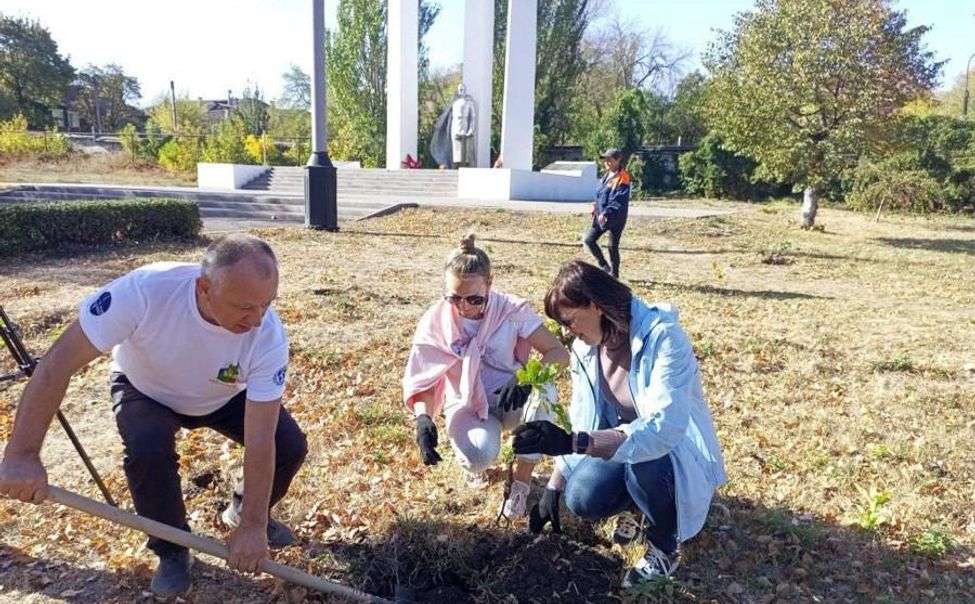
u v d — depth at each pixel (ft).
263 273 7.49
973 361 21.81
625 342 9.84
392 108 91.56
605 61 173.88
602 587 10.11
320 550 10.81
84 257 33.76
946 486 13.42
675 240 50.03
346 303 25.71
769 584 10.14
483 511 11.90
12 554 10.52
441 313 11.57
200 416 9.64
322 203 44.73
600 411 10.42
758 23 56.39
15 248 33.19
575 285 9.32
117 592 9.81
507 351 11.43
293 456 9.79
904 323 26.96
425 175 79.15
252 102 171.73
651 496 9.61
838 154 54.75
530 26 79.92
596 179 82.64
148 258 34.14
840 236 56.95
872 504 11.36
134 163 111.65
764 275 37.96
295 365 19.11
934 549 10.79
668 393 9.06
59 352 7.98
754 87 56.03
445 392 11.74
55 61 185.16
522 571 10.34
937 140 79.20
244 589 9.89
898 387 19.21
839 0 53.16
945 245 53.26
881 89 53.01
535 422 8.93
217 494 12.34
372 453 14.01
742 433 15.56
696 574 10.34
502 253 40.42
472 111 92.73
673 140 149.07
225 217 58.65
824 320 27.02
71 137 140.26
